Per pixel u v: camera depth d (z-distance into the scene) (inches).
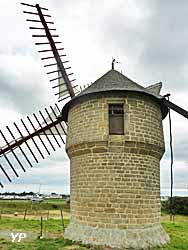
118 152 676.1
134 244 613.3
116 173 666.8
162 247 637.3
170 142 826.8
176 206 2016.5
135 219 647.1
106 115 692.1
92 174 682.8
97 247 608.1
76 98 738.8
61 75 923.4
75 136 734.5
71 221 729.0
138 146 682.8
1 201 2422.5
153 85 861.2
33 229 890.7
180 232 914.1
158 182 730.8
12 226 959.6
